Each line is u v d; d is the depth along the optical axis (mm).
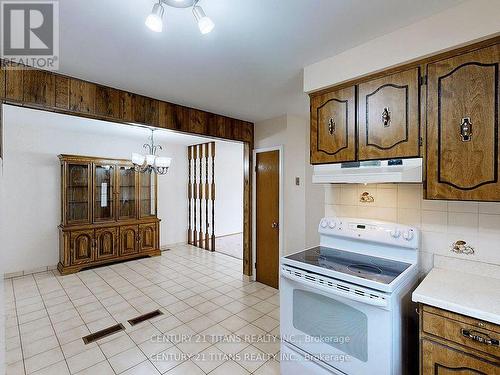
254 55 1840
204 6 1312
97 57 1856
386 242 1838
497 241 1518
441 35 1395
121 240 4547
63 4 1290
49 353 2154
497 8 1238
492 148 1272
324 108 1934
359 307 1463
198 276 3980
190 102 2859
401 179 1496
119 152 4910
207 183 5605
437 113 1435
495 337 1082
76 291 3373
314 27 1514
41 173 4070
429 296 1271
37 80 2016
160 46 1713
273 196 3562
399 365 1443
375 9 1357
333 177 1825
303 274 1709
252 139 3816
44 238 4098
